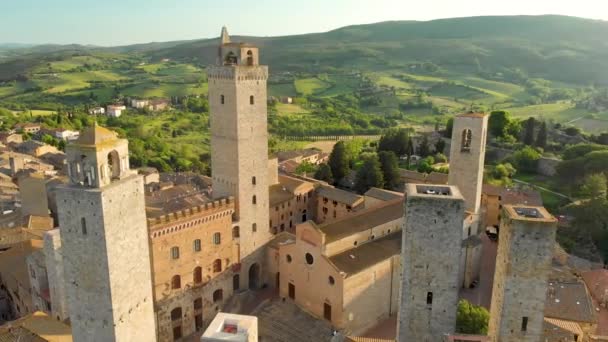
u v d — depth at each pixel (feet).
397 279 282.36
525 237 154.10
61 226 164.35
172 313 258.16
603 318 259.60
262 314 273.54
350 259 262.88
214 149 288.10
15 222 356.18
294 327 259.80
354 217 291.79
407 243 178.60
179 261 255.91
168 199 359.87
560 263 308.81
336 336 239.09
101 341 172.35
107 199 158.40
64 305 242.78
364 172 472.85
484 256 355.56
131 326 177.88
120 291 169.48
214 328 156.97
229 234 280.10
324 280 257.55
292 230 408.46
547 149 600.39
